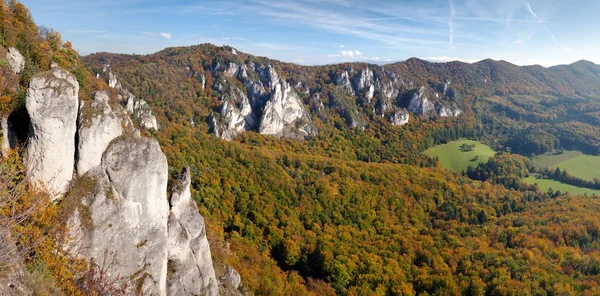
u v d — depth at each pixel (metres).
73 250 17.20
